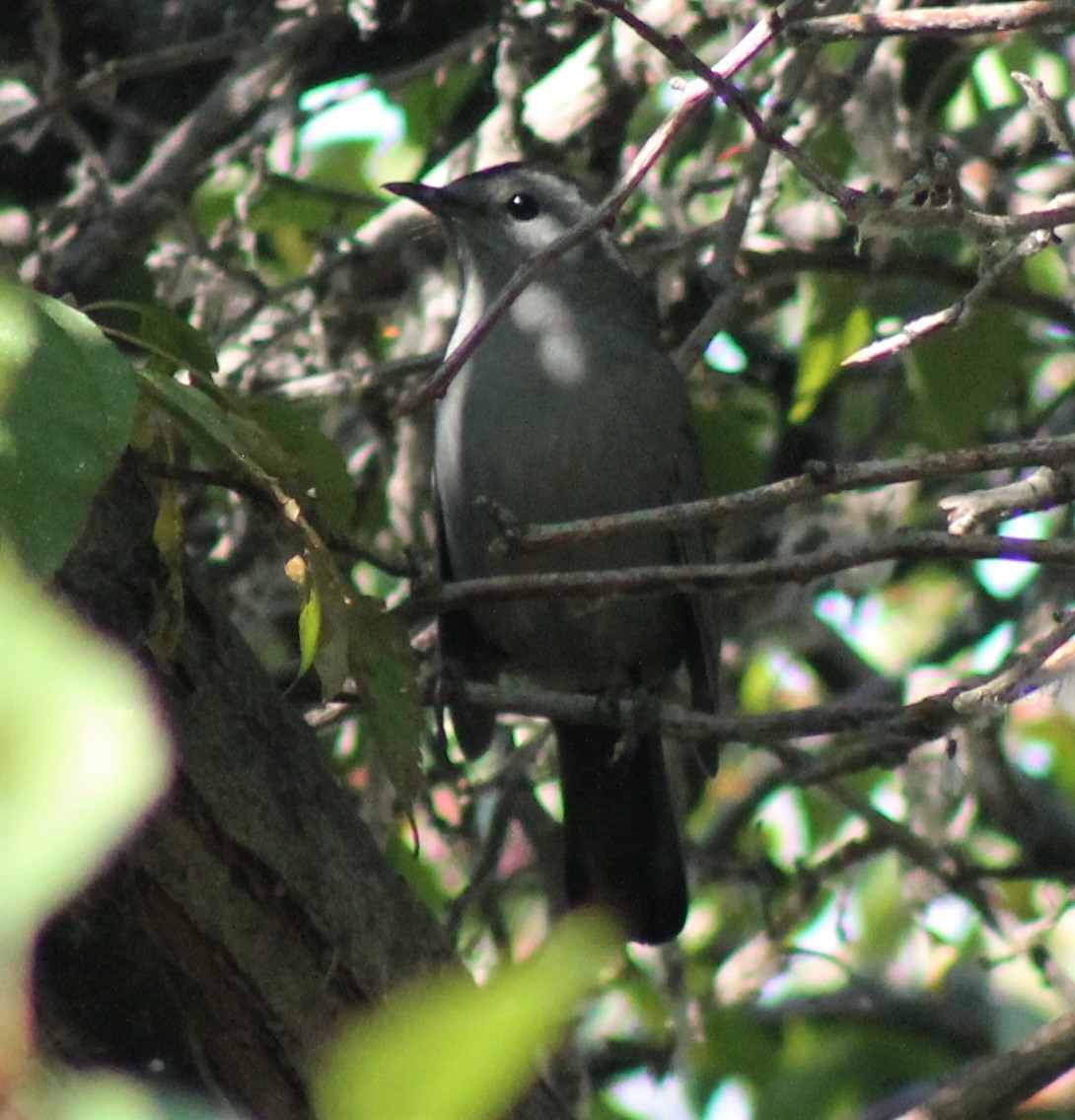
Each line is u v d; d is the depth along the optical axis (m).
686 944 11.98
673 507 5.92
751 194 9.09
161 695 5.57
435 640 9.62
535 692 9.74
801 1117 10.99
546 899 10.33
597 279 10.09
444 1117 2.10
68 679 2.02
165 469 5.74
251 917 5.70
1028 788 10.96
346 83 11.68
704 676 10.18
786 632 11.51
